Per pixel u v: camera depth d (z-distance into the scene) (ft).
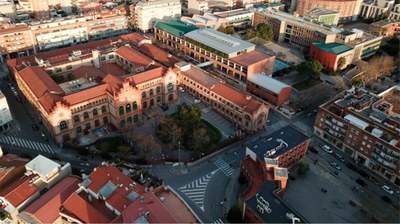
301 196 408.46
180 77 604.49
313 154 477.36
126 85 479.00
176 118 480.23
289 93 578.66
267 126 531.50
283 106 568.41
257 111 488.44
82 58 609.01
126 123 506.89
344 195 413.80
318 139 509.76
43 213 339.98
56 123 454.81
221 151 472.85
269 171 385.29
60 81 590.55
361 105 472.85
